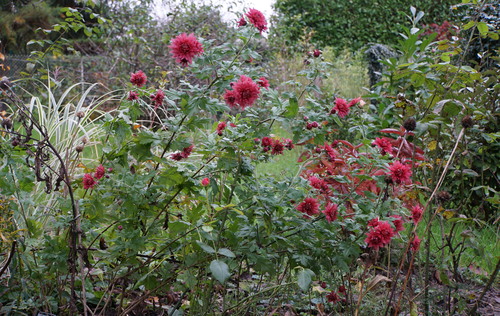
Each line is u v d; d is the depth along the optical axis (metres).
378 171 2.25
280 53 10.60
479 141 3.42
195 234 2.05
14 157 2.15
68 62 8.87
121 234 2.04
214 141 2.21
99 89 8.37
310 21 14.13
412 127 2.12
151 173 2.07
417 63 2.46
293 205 2.32
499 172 3.98
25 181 2.15
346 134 4.97
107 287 2.26
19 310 2.24
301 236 2.18
